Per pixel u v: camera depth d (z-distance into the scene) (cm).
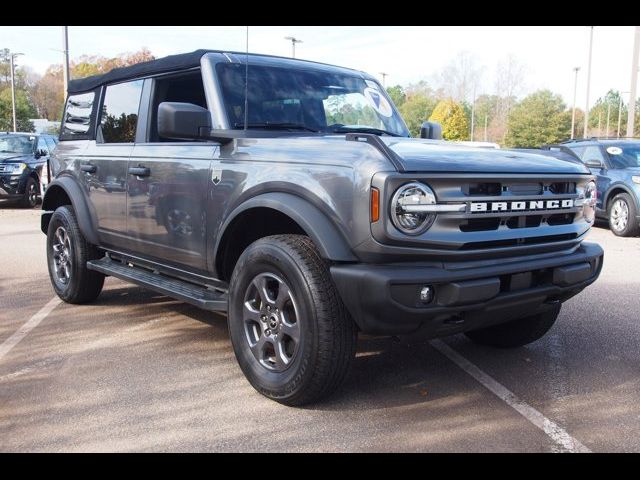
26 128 7131
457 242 328
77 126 599
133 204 489
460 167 334
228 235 401
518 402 375
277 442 323
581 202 395
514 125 6062
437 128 548
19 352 463
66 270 599
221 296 421
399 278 314
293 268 343
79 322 542
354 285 322
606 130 8744
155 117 491
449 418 352
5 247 966
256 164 382
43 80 8219
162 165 454
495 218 347
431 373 423
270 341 368
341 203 332
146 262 502
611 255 939
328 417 352
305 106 463
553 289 371
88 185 551
